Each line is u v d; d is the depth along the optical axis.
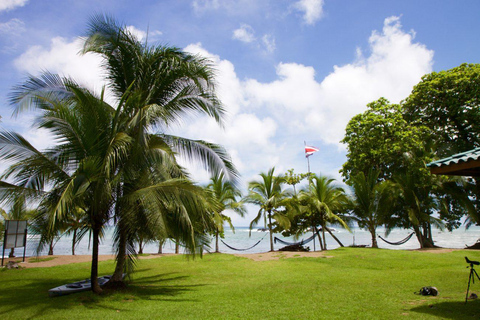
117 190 8.81
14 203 7.78
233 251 31.92
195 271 13.25
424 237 25.31
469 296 7.17
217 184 22.39
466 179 23.47
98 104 8.34
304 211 23.92
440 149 26.09
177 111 10.47
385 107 25.05
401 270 12.60
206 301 7.62
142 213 8.75
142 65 9.91
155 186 8.30
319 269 13.29
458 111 23.48
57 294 8.22
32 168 7.71
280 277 11.28
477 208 25.25
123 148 7.96
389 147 24.11
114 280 8.96
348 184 27.22
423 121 26.53
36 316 6.23
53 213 6.40
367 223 24.91
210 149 10.02
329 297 7.61
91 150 8.02
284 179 23.47
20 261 16.84
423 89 25.06
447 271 11.38
